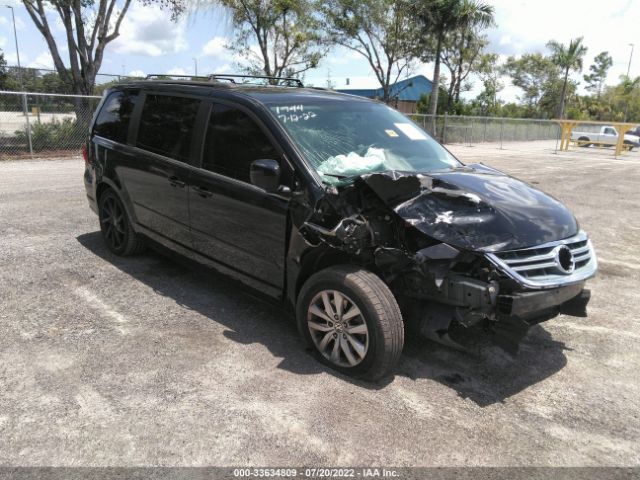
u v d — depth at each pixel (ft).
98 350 12.03
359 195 11.51
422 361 12.27
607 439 9.75
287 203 11.79
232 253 13.51
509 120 117.08
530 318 11.23
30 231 21.16
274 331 13.33
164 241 15.90
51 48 62.03
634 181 48.26
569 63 172.55
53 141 54.44
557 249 10.96
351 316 10.94
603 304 16.72
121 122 17.46
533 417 10.33
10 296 14.78
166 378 11.00
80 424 9.43
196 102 14.66
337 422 9.79
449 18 96.48
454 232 10.59
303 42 76.18
